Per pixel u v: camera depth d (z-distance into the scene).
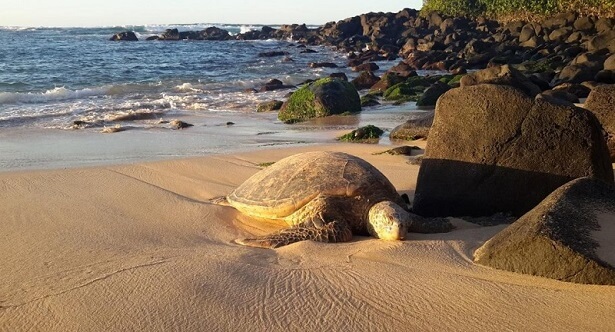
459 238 2.27
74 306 1.67
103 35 32.38
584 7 18.28
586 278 1.73
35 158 4.45
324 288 1.76
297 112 7.45
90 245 2.28
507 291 1.72
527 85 5.90
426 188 2.79
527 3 21.62
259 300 1.68
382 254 2.06
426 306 1.64
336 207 2.45
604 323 1.51
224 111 7.82
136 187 3.34
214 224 2.66
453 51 18.03
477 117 2.70
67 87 9.52
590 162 2.49
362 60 17.78
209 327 1.54
